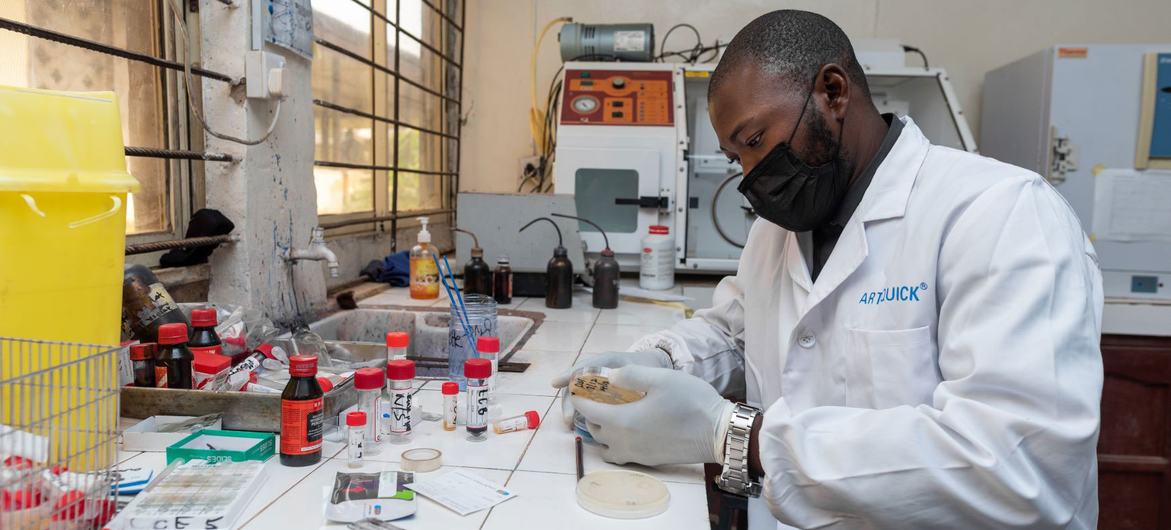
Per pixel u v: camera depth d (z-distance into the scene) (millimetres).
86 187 899
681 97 2631
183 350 1130
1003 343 781
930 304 947
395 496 833
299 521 781
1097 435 746
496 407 1219
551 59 3342
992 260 840
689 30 3281
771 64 979
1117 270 2572
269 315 1695
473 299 1502
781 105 977
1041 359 758
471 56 3377
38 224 863
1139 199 2535
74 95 909
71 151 891
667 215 2582
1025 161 2746
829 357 1065
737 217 2762
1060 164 2564
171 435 969
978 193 925
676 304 2268
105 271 953
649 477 924
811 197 1040
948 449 774
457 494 861
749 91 987
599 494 857
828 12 3238
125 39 1494
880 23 3223
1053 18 3158
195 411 1035
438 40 3213
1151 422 2562
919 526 792
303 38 1775
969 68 3213
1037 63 2654
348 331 2006
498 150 3402
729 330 1418
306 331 1542
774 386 1218
